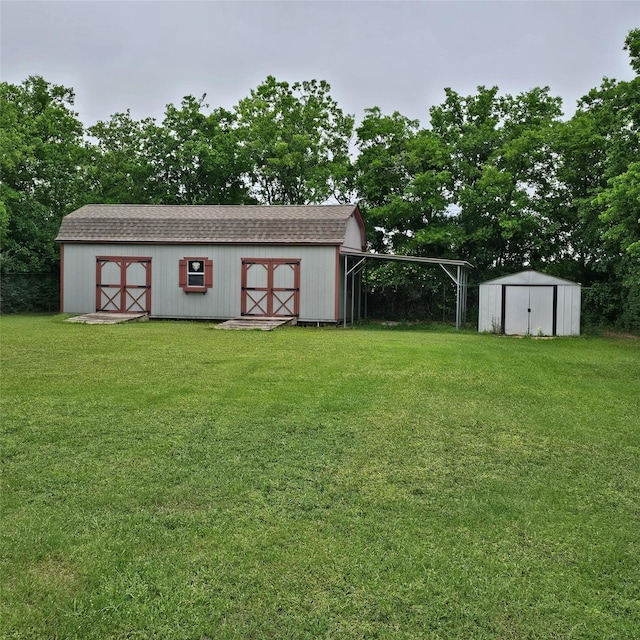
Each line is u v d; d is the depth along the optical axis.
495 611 3.26
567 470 5.50
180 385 8.90
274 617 3.17
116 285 23.03
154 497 4.71
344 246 22.30
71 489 4.86
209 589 3.42
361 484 5.05
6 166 25.81
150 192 31.91
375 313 27.17
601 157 23.41
